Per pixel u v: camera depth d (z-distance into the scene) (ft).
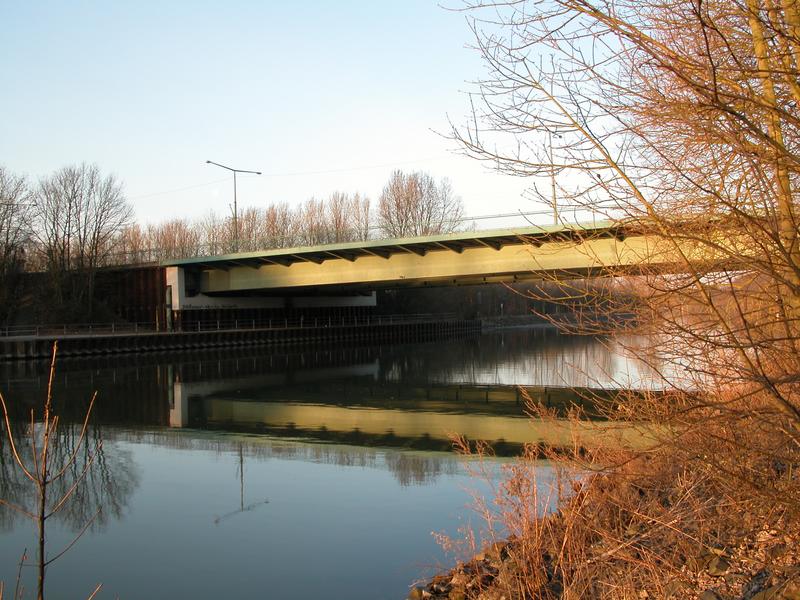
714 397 17.54
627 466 23.13
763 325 14.56
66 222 214.48
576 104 16.55
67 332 181.27
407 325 260.01
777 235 13.69
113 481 50.14
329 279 151.64
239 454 59.21
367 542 35.50
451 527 36.76
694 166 16.74
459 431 69.87
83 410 86.48
